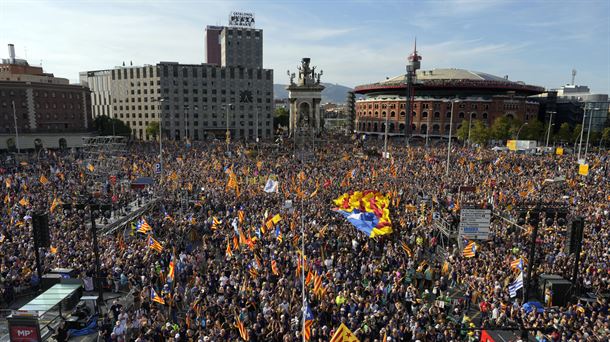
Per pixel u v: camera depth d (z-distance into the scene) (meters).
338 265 27.00
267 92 177.50
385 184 49.06
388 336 19.55
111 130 140.12
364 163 68.00
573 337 19.33
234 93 171.75
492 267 27.55
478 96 165.00
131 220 41.91
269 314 20.88
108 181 51.66
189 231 35.66
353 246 31.11
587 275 26.41
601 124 171.00
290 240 31.00
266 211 35.84
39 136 110.94
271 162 69.62
